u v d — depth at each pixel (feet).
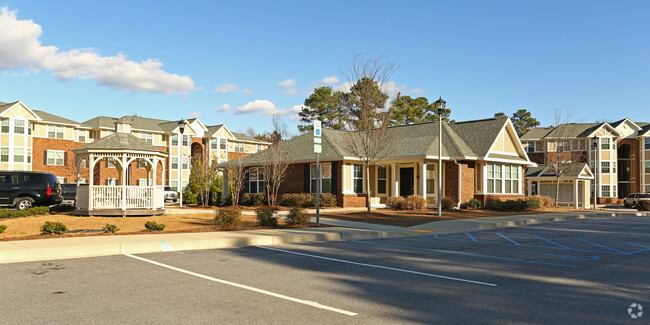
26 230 47.14
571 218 88.28
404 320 19.11
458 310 20.74
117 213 61.98
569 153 145.28
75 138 180.65
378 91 80.94
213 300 22.03
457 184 97.50
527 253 39.50
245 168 118.83
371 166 105.70
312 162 104.88
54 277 27.12
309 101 211.82
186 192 150.20
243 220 64.34
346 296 23.22
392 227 59.62
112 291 23.66
